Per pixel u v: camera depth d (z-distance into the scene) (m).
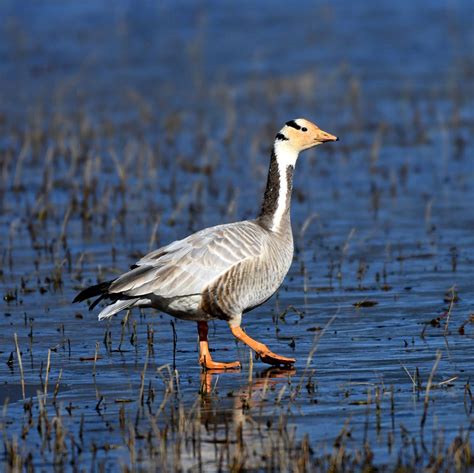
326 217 19.86
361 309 13.94
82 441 9.35
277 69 38.78
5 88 36.41
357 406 10.09
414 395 10.35
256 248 11.70
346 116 30.39
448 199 20.97
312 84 34.62
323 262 16.66
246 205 20.84
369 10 51.50
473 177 22.81
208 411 10.05
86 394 10.74
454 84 34.72
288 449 8.97
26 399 10.64
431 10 50.59
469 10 50.00
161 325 13.57
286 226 12.40
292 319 13.62
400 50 41.78
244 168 24.48
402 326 13.05
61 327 13.50
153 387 10.95
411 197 21.28
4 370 11.67
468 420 9.56
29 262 17.11
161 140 27.73
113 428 9.66
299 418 9.78
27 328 13.47
